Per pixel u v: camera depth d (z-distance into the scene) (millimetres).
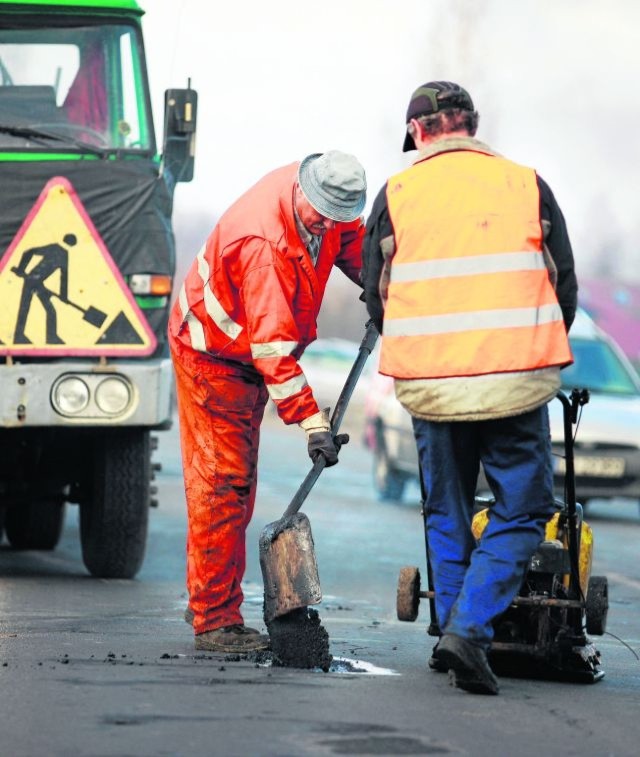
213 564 18562
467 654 15656
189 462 18734
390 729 13789
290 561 17219
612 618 25875
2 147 26688
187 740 13086
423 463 16766
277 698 15125
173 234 27406
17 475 28703
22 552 33281
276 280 17578
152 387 26594
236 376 18594
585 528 18094
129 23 27719
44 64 27422
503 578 16000
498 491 16406
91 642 19281
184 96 27406
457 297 16125
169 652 18422
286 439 79688
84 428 27156
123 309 26781
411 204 16359
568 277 16422
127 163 27031
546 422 16422
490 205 16188
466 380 16062
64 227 26688
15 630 20500
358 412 68312
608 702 15969
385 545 36531
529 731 14055
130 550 28016
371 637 21234
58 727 13555
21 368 26203
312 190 17500
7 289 26438
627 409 45375
